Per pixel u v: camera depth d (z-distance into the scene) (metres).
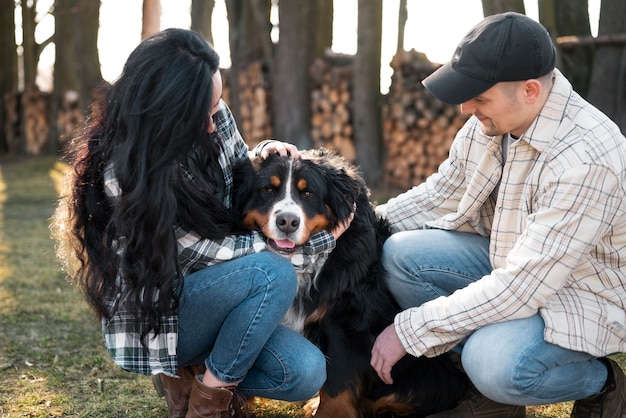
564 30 6.71
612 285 2.29
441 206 2.85
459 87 2.21
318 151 3.09
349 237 2.74
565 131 2.21
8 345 3.59
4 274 5.14
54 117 14.60
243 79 10.59
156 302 2.18
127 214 2.08
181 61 2.08
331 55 9.61
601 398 2.43
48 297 4.52
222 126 2.67
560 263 2.18
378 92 9.06
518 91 2.19
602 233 2.19
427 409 2.69
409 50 8.87
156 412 2.84
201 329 2.35
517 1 6.21
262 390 2.46
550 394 2.30
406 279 2.68
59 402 2.91
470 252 2.66
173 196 2.10
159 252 2.11
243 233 2.45
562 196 2.16
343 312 2.65
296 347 2.41
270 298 2.29
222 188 2.61
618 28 6.30
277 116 9.83
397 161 9.00
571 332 2.23
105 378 3.19
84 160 2.21
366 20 8.80
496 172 2.45
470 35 2.24
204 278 2.31
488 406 2.60
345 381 2.62
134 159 2.06
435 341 2.36
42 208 8.55
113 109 2.11
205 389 2.30
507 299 2.23
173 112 2.04
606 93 6.37
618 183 2.15
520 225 2.34
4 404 2.88
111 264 2.20
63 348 3.57
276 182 2.75
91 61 13.01
